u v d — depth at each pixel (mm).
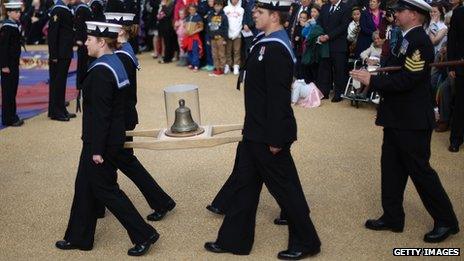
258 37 4137
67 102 9641
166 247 4438
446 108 7438
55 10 8234
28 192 5648
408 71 4156
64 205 5316
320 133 7531
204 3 12469
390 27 8602
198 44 12461
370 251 4289
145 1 15055
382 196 4586
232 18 11656
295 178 4145
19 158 6727
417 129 4227
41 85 11172
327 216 4926
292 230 4184
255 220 4539
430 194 4336
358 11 9234
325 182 5734
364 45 9227
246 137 4062
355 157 6500
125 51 4836
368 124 7930
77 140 7457
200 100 9594
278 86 3867
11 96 8141
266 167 4035
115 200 4234
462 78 6488
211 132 4645
